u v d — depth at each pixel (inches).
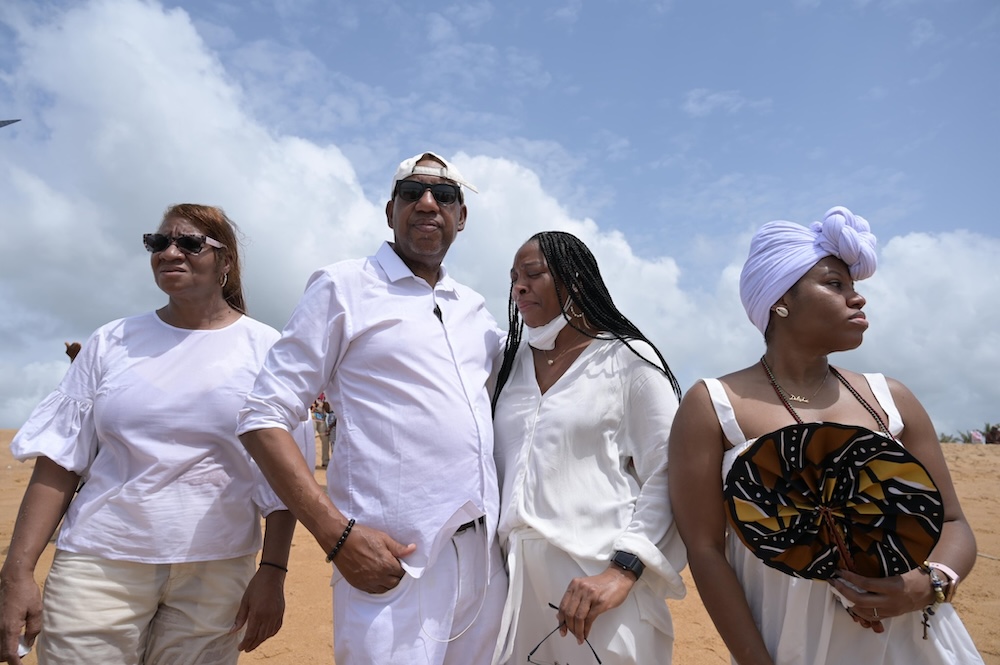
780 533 88.3
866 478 87.4
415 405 108.7
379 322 111.7
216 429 116.9
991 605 235.9
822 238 96.7
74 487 120.1
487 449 112.2
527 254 121.0
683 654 194.4
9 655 106.7
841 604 90.6
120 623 111.0
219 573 117.7
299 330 111.3
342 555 101.7
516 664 112.5
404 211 119.0
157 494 113.2
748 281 101.0
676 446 100.9
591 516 109.0
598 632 105.4
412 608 103.9
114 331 123.4
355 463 108.4
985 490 489.1
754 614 97.0
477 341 120.3
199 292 122.1
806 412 96.5
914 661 89.9
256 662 185.3
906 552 85.7
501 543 115.6
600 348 117.5
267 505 121.0
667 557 107.6
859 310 95.2
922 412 99.9
